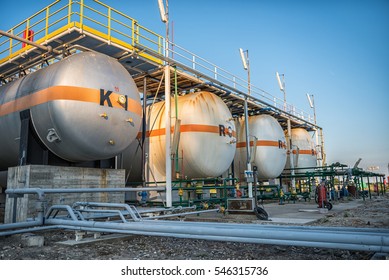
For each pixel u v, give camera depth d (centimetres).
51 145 1089
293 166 2747
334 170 2261
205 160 1510
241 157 2156
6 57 1435
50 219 796
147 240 782
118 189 1038
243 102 2048
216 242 752
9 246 714
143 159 1483
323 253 620
